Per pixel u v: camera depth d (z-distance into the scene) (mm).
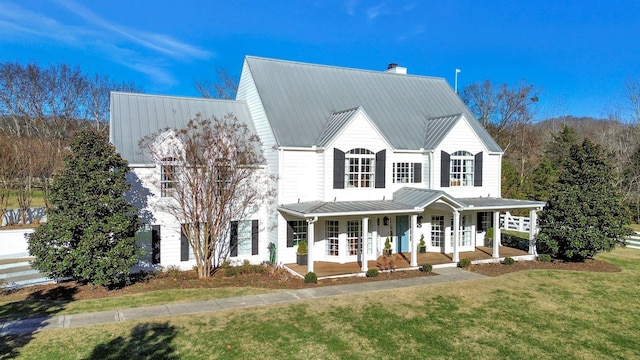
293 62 25719
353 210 18938
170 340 11609
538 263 22078
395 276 19000
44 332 12000
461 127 24031
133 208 17203
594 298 16188
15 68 50281
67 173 16078
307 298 15570
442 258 22438
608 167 22141
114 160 16703
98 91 58531
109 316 13375
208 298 15461
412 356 11039
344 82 26250
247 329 12500
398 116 25516
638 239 29156
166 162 18875
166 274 18812
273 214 21031
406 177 23781
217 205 19219
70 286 17016
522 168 50969
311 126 22219
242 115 23953
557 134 54906
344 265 20812
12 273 18719
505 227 34812
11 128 50688
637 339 12406
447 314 14164
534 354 11328
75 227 15617
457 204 21125
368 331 12562
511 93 54969
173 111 22297
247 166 19906
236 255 20984
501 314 14281
